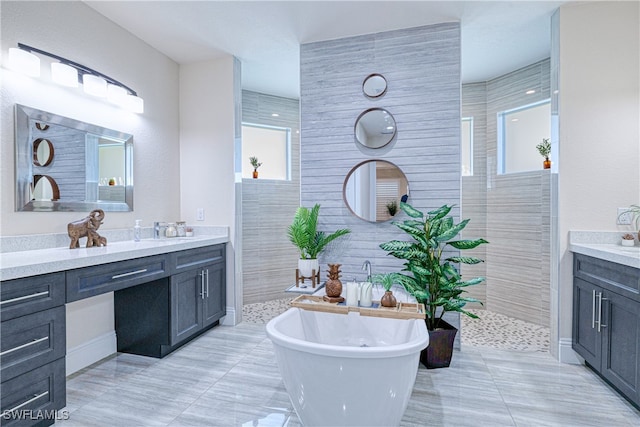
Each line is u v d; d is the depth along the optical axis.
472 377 2.29
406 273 2.84
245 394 2.07
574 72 2.49
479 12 2.57
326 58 3.03
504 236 3.68
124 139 2.79
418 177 2.82
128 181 2.83
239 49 3.19
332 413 1.51
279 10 2.55
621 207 2.43
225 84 3.35
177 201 3.44
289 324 1.98
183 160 3.47
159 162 3.20
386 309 2.10
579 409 1.91
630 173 2.42
